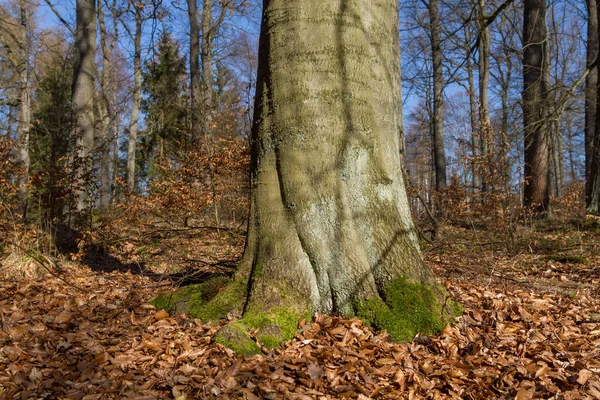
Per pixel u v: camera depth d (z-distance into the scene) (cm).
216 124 1205
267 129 424
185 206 1046
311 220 403
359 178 410
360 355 341
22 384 289
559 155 3095
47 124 1708
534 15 1487
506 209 1062
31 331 371
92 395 276
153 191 1100
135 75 1991
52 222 823
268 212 414
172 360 328
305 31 415
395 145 446
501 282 610
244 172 1077
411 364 333
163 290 537
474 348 357
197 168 1080
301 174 407
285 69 416
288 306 387
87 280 618
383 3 453
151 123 2094
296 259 400
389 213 415
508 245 925
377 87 434
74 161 859
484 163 1065
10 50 1543
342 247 399
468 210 1107
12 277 601
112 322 404
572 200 1322
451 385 308
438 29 1652
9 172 752
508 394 300
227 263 577
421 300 388
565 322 430
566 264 782
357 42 423
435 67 1845
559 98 1159
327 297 399
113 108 2439
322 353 337
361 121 416
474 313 425
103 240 870
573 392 294
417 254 418
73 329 384
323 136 407
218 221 1085
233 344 337
